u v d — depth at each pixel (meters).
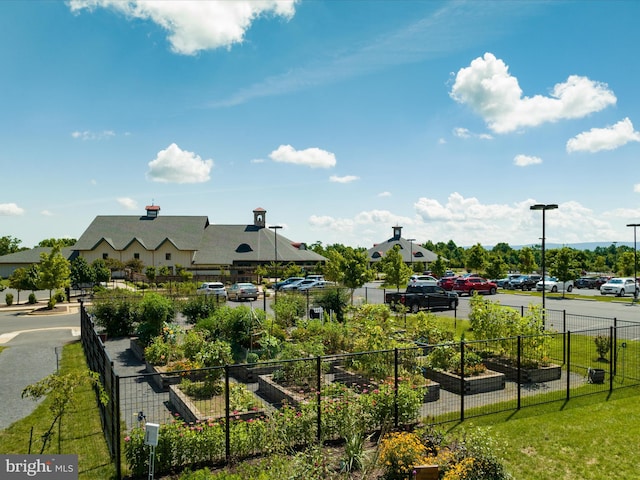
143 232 70.81
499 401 11.58
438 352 13.66
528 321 14.62
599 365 15.10
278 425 8.35
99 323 22.09
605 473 7.57
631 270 55.06
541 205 20.06
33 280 37.25
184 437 7.66
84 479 7.36
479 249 69.38
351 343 15.93
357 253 32.53
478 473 6.73
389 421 9.16
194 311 23.12
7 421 10.35
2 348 18.83
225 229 73.06
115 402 7.85
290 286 46.22
